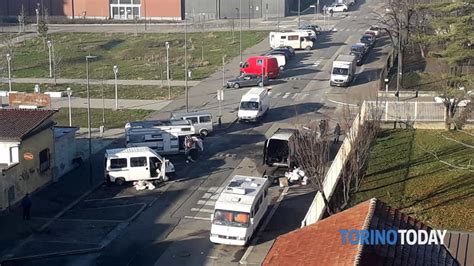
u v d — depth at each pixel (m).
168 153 44.47
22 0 112.75
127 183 39.41
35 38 94.25
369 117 42.22
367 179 36.06
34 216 35.00
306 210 35.31
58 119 53.44
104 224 34.06
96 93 62.72
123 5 111.88
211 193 38.00
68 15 113.00
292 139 40.19
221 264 29.61
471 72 48.06
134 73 71.56
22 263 29.88
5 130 37.06
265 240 31.88
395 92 55.94
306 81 65.25
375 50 79.31
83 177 40.75
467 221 29.91
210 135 48.66
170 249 31.22
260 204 32.97
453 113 45.41
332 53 78.81
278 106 56.34
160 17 111.00
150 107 57.03
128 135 44.16
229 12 110.38
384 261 17.48
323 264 17.69
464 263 22.81
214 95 60.81
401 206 31.95
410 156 39.75
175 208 36.03
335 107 55.25
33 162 37.81
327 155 36.66
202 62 75.56
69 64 77.38
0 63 76.88
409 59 68.44
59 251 30.95
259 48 83.25
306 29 86.62
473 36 42.00
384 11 101.81
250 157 43.84
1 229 33.31
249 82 63.31
